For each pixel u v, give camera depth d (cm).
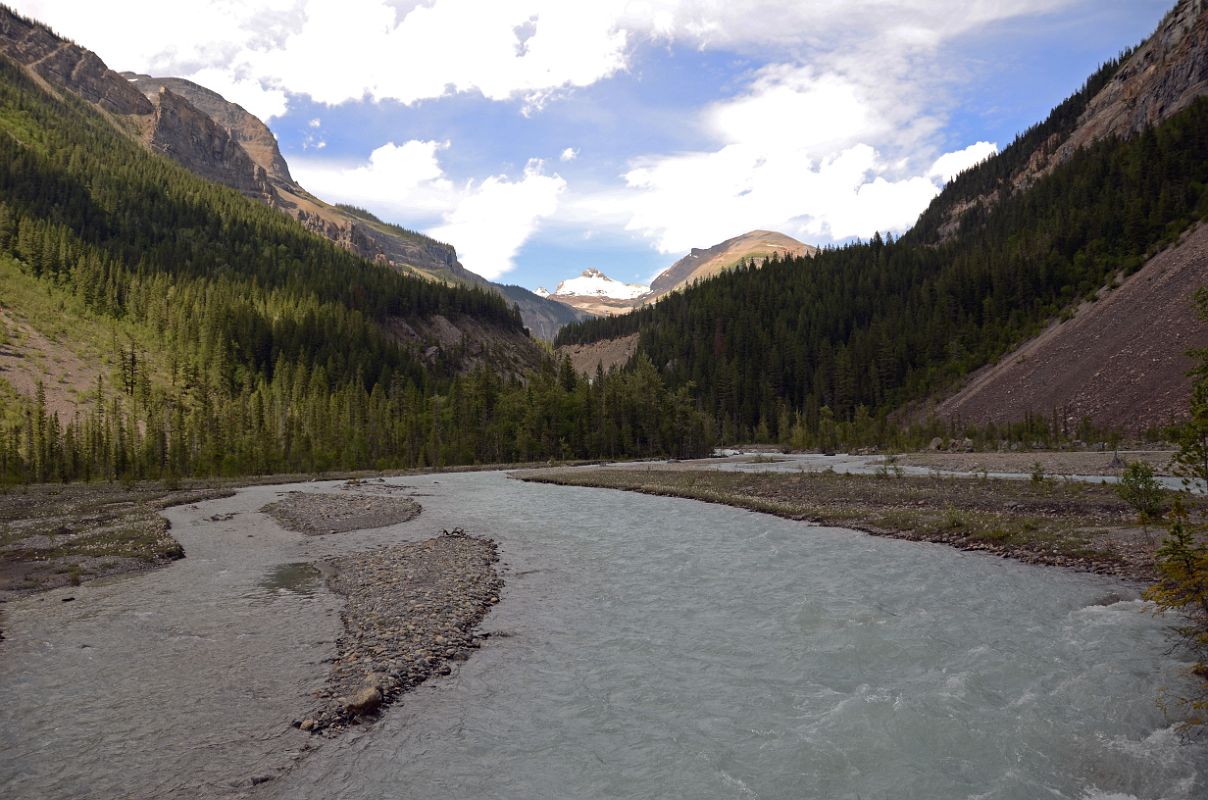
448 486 7338
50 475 9319
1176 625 1691
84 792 1028
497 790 1035
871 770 1063
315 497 5947
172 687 1471
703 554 2955
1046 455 7306
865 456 10819
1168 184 14475
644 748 1169
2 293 15000
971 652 1577
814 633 1778
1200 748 1072
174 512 5025
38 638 1836
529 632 1858
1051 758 1075
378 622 1923
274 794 1023
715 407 17862
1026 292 15650
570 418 13325
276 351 16538
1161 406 7906
